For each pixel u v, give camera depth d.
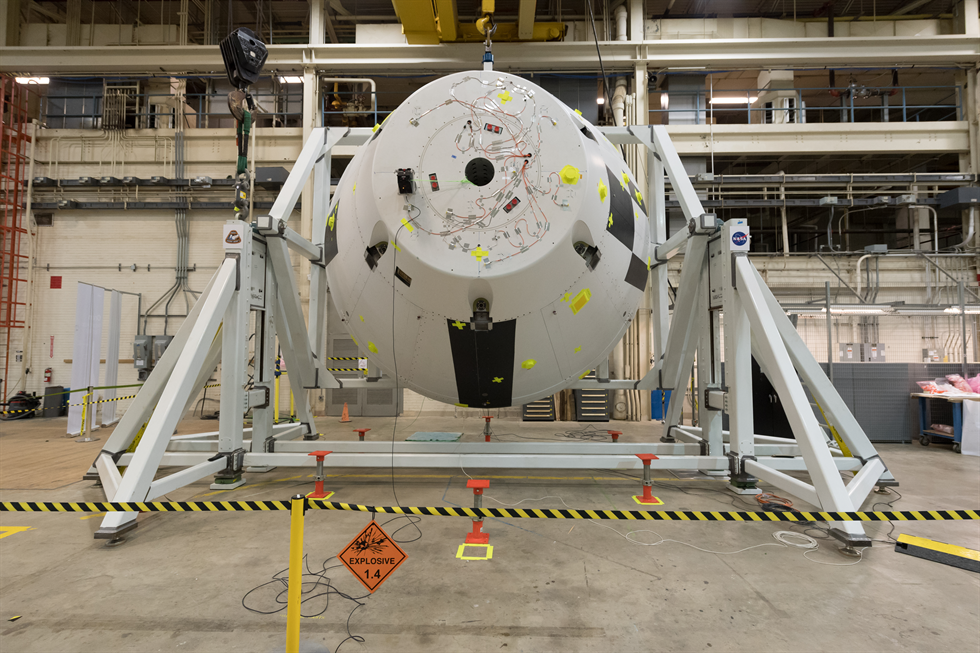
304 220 9.98
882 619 2.11
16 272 10.47
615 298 3.38
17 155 10.15
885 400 6.88
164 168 10.56
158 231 10.52
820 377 4.11
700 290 4.49
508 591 2.34
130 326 10.34
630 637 1.96
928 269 10.01
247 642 1.92
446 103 3.12
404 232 2.91
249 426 8.03
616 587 2.38
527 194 2.95
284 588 2.36
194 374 3.60
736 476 4.00
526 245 2.88
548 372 3.39
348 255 3.39
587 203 3.05
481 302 2.98
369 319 3.36
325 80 10.39
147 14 11.71
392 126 3.14
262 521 3.33
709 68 10.12
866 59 9.84
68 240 10.55
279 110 11.41
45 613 2.13
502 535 3.07
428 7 9.07
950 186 10.34
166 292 10.42
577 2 10.73
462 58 9.88
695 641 1.94
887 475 4.14
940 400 6.68
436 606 2.19
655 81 10.55
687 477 4.56
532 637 1.96
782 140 10.23
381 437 7.12
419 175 2.97
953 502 3.88
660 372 5.00
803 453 3.24
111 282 10.45
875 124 10.16
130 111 11.16
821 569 2.61
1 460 5.54
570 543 2.95
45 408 9.96
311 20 10.12
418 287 2.99
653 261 5.05
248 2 11.30
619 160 3.87
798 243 14.81
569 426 8.50
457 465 3.94
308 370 5.20
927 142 10.16
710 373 4.44
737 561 2.70
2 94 10.22
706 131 10.22
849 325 10.27
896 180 10.21
